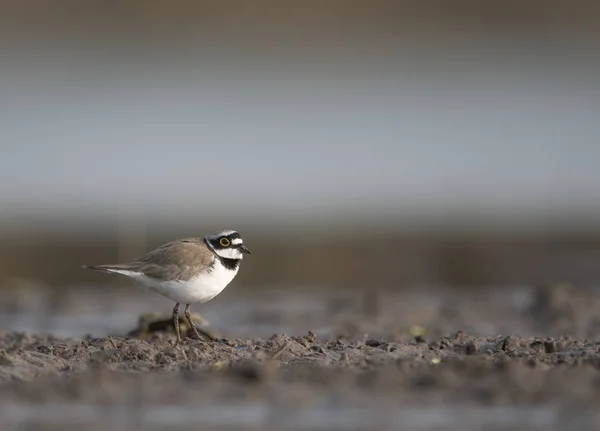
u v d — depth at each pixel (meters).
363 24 46.31
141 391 9.58
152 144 34.09
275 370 10.05
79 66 41.88
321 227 26.62
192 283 12.94
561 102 39.81
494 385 9.50
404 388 9.56
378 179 31.36
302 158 33.22
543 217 27.78
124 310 18.81
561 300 18.14
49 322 17.73
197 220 26.50
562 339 12.51
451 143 35.16
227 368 10.25
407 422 8.76
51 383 9.72
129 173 31.27
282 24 45.50
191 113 37.75
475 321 17.28
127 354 11.21
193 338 13.45
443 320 17.42
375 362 10.59
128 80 41.00
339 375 9.88
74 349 11.70
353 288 21.25
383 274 22.92
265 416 8.95
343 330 16.06
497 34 46.22
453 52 44.66
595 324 16.81
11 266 22.95
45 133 34.97
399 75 42.69
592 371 9.86
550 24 46.50
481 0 47.25
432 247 25.09
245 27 45.47
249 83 41.31
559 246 25.19
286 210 28.02
